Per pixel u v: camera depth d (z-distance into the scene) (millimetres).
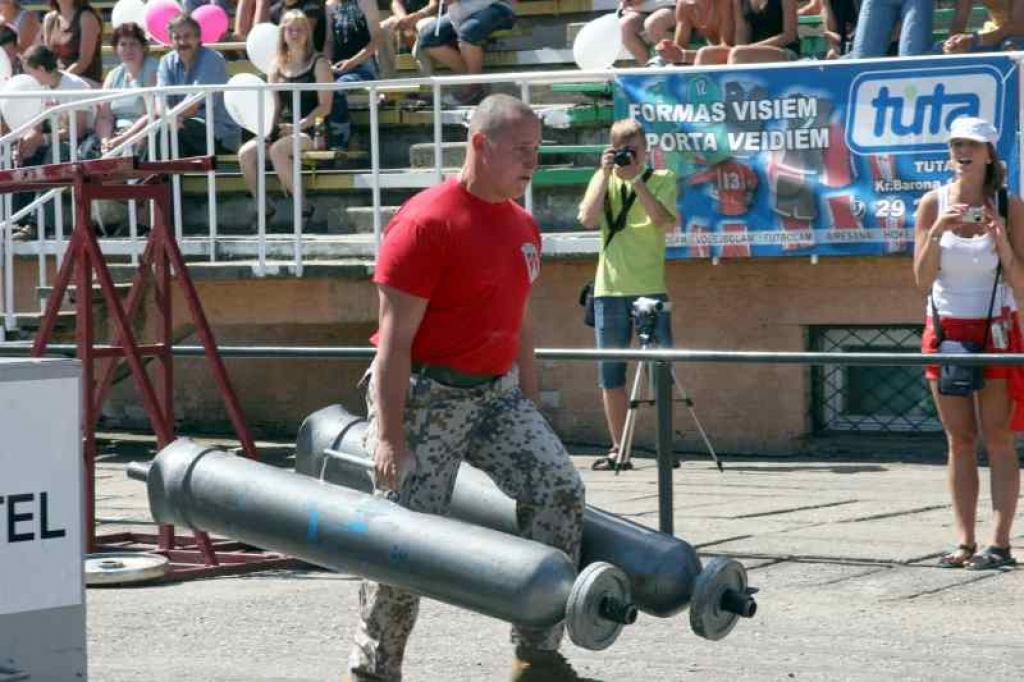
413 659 9094
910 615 9898
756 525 12797
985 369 10906
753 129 16266
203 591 10859
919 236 11000
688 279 17141
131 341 11414
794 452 16969
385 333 7523
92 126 19469
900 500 13938
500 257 7590
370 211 18672
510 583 7059
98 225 18812
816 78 16031
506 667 8914
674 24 19844
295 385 19234
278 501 7805
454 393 7691
